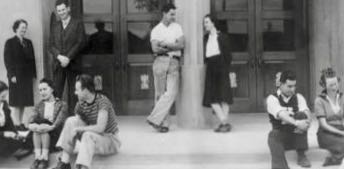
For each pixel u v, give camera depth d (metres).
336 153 5.69
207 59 6.71
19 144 5.98
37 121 5.79
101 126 5.54
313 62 7.70
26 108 6.86
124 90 7.75
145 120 7.40
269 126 6.77
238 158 5.84
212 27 6.73
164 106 6.58
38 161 5.71
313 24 7.69
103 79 7.72
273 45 7.79
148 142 6.14
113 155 5.82
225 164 5.82
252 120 7.21
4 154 5.94
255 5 7.75
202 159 5.79
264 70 7.74
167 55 6.64
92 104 5.62
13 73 6.71
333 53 7.52
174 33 6.66
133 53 7.75
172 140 6.22
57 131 5.91
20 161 5.96
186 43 6.83
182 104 6.91
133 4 7.76
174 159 5.82
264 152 5.85
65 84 6.75
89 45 7.65
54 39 6.58
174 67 6.63
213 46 6.69
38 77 6.95
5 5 6.89
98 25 7.73
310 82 7.75
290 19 7.83
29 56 6.80
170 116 7.62
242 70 7.73
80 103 5.62
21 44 6.74
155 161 5.82
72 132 5.49
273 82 7.70
